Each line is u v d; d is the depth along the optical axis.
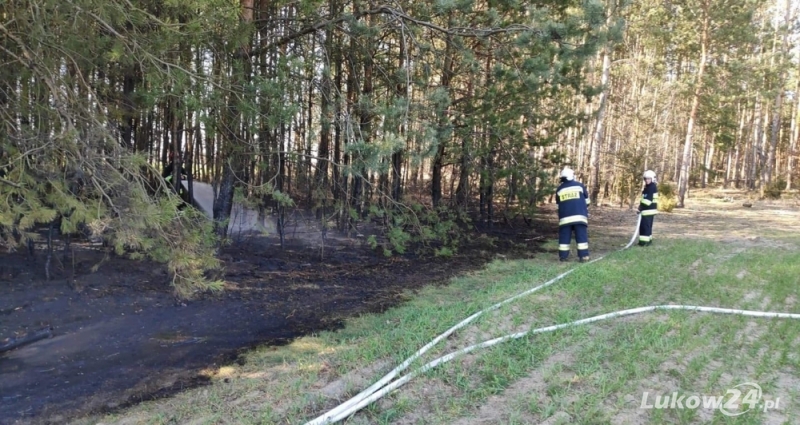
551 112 11.81
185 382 4.23
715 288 6.56
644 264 8.09
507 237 12.34
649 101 22.59
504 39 8.11
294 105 6.62
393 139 6.45
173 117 8.50
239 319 5.91
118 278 7.04
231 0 6.09
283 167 9.69
